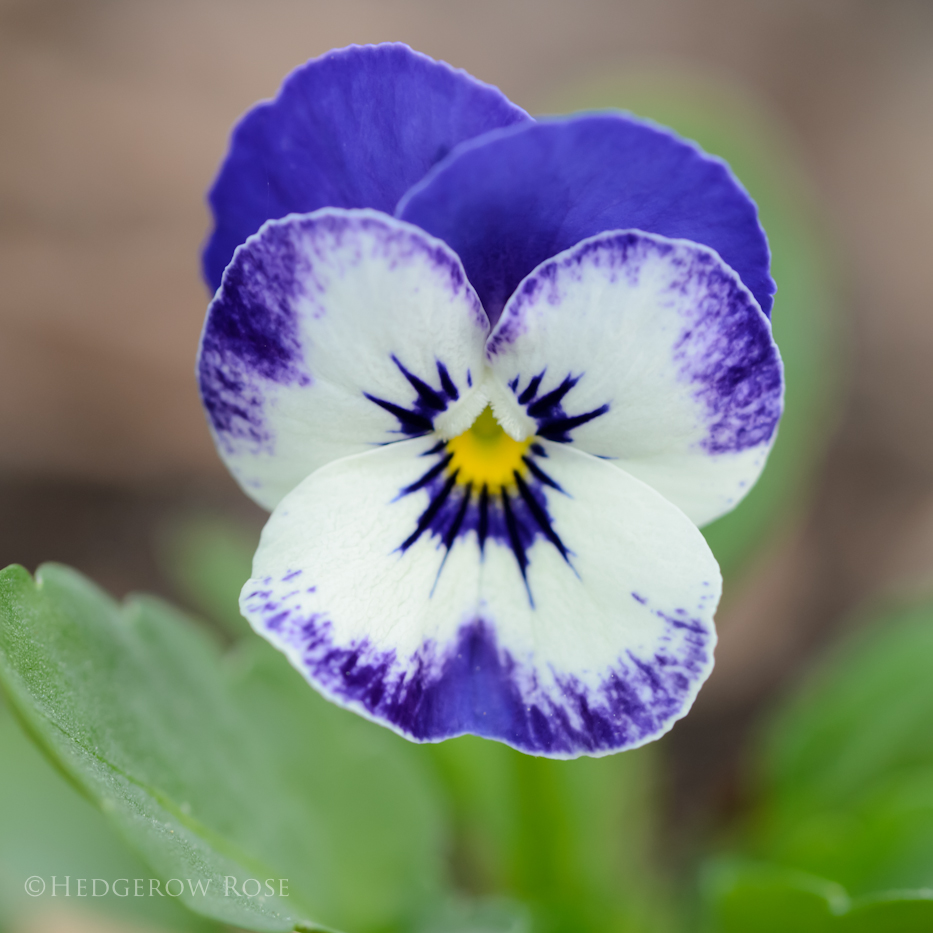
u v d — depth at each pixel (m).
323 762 0.20
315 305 0.15
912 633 0.23
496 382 0.16
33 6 0.38
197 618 0.26
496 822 0.21
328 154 0.16
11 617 0.16
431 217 0.15
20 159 0.33
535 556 0.16
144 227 0.32
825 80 0.40
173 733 0.17
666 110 0.25
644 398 0.16
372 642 0.16
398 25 0.41
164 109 0.36
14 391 0.29
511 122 0.16
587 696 0.16
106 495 0.28
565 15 0.42
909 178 0.36
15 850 0.20
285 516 0.16
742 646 0.27
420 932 0.19
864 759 0.22
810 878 0.19
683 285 0.15
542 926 0.19
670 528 0.16
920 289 0.33
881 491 0.29
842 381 0.31
